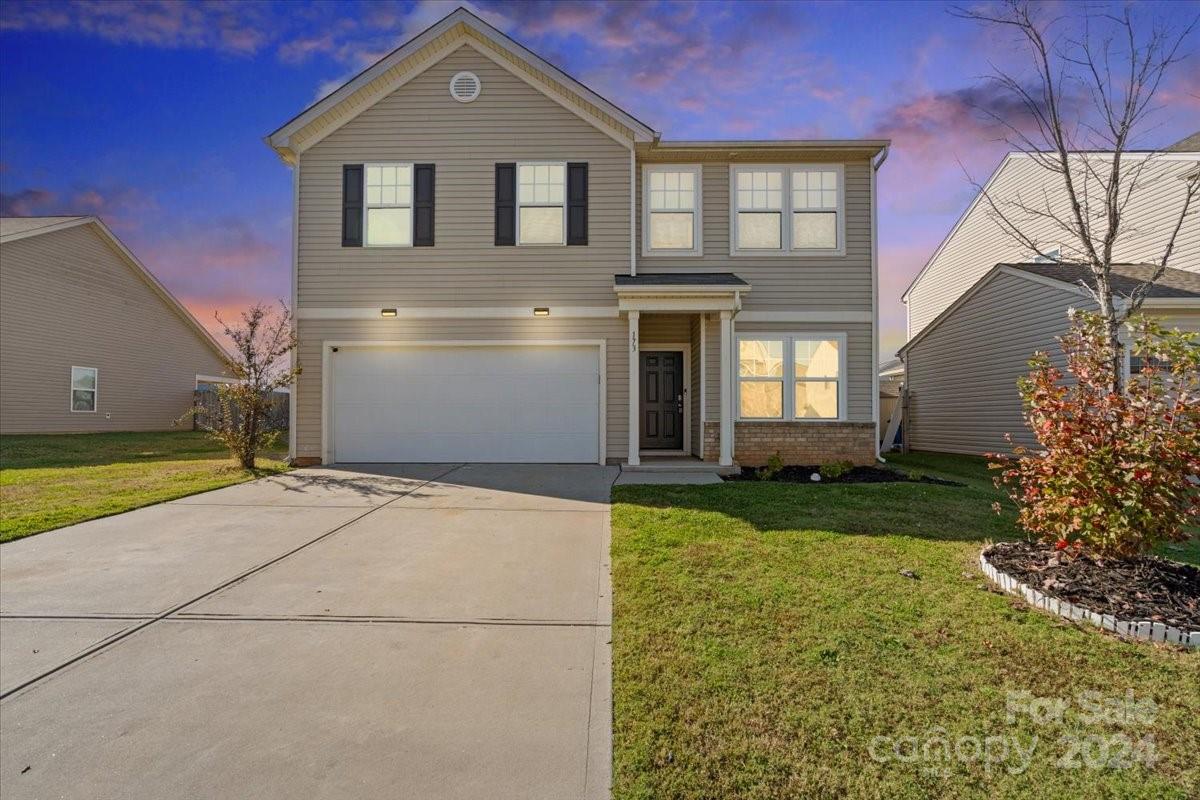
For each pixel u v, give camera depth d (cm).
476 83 1035
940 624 351
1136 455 403
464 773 231
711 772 227
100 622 369
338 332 1027
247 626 364
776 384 1045
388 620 373
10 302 1598
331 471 933
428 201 1032
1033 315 1216
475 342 1023
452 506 686
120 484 817
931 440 1608
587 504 697
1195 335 418
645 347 1174
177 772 232
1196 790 217
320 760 239
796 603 382
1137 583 393
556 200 1033
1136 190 1260
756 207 1058
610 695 285
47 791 222
